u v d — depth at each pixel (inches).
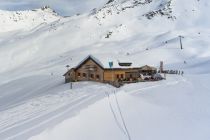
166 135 1032.8
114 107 1328.7
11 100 3073.3
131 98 1550.2
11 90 3846.0
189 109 1418.6
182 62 4503.0
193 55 5226.4
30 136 863.1
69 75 2910.9
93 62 2726.4
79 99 1578.5
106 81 2630.4
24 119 1195.3
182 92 1829.5
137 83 2272.4
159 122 1175.6
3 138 877.8
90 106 1255.5
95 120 1110.4
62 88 2559.1
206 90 1950.1
